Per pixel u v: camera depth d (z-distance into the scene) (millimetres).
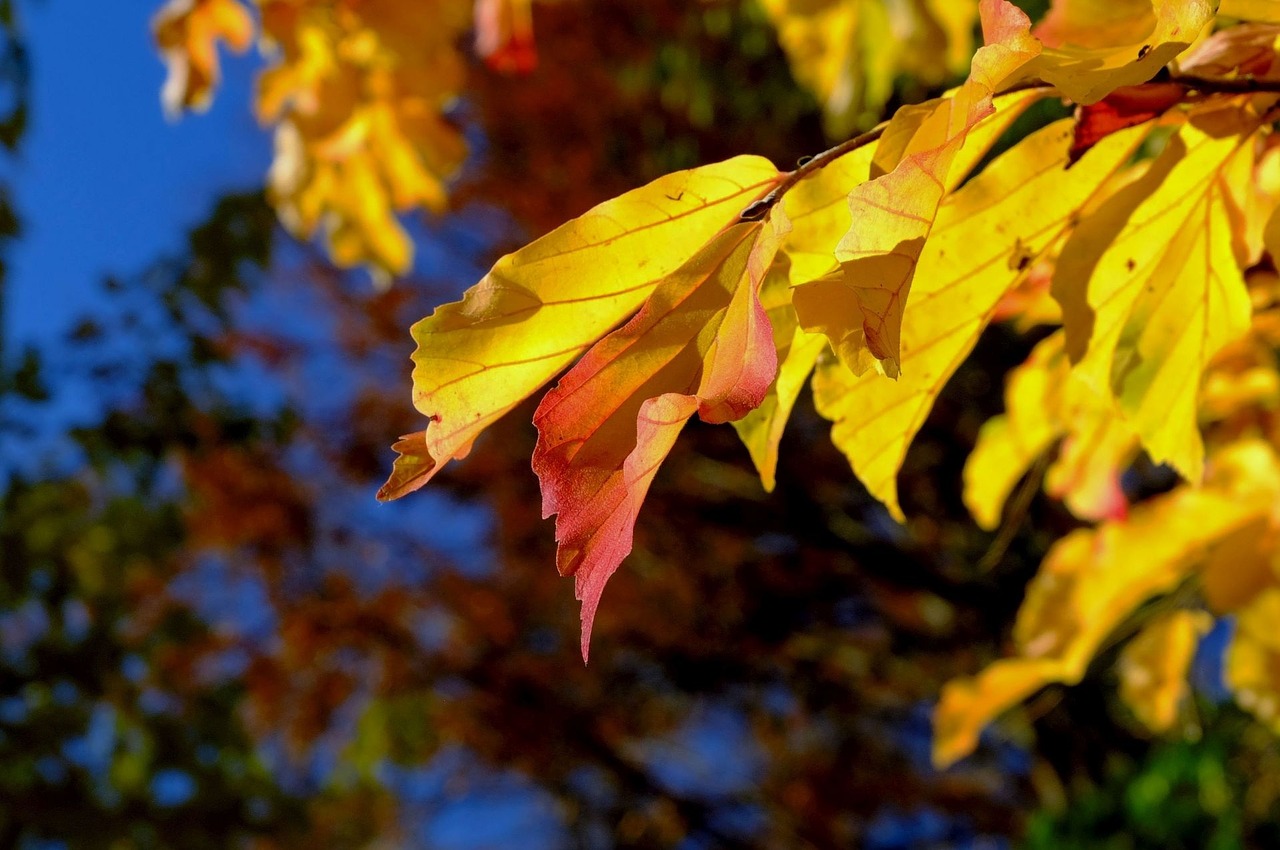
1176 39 621
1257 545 1603
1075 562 1794
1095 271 872
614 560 558
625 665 9555
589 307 657
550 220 8867
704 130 7590
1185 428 925
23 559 4953
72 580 5156
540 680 9250
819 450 8266
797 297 573
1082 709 6570
